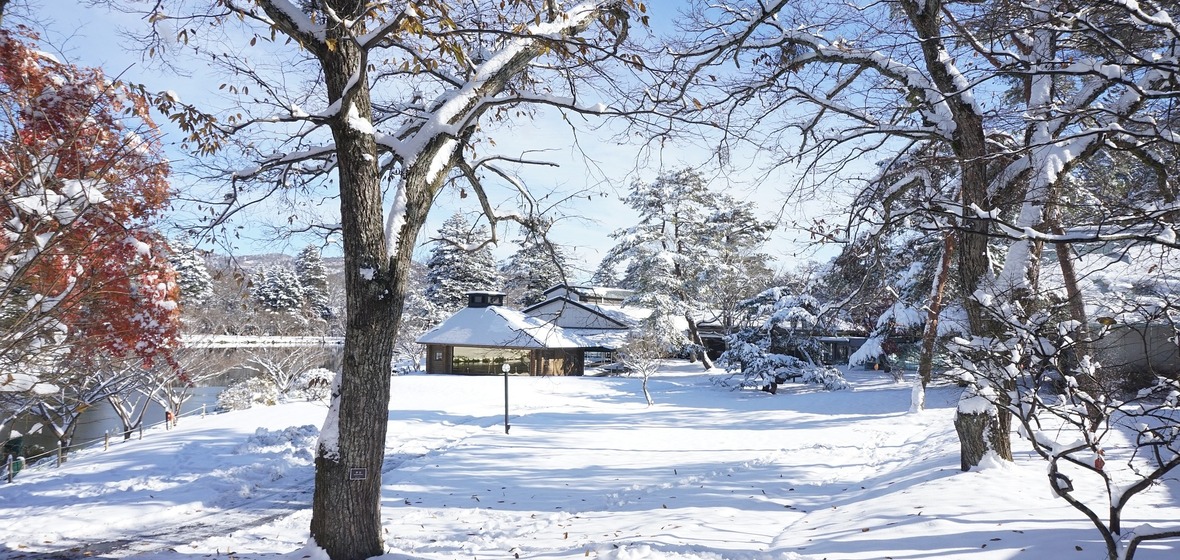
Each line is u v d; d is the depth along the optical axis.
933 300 24.06
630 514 11.48
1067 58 8.86
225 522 13.34
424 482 16.16
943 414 24.25
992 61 9.73
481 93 9.03
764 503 11.99
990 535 7.51
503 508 13.01
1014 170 10.52
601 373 57.03
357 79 7.52
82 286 7.51
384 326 8.33
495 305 54.88
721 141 10.93
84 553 11.16
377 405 8.38
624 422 27.59
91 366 9.90
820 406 29.77
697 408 32.16
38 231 6.75
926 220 6.39
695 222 52.97
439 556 8.99
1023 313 6.00
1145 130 6.20
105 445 22.09
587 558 8.27
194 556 10.38
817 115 11.78
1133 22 6.50
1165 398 5.05
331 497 8.23
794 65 11.28
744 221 33.28
